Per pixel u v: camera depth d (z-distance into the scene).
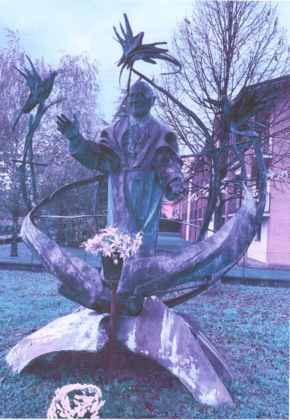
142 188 4.57
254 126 9.16
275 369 4.70
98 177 5.30
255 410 3.47
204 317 7.43
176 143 4.82
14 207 15.77
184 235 38.59
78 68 15.02
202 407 3.48
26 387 3.68
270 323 7.21
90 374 4.07
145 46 4.13
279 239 17.11
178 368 3.67
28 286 10.35
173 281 3.43
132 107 4.68
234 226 3.84
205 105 8.91
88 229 18.47
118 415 3.20
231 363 4.84
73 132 4.24
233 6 8.70
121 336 3.87
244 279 12.58
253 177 10.38
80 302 3.96
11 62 14.24
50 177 14.37
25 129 14.52
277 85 8.54
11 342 5.20
